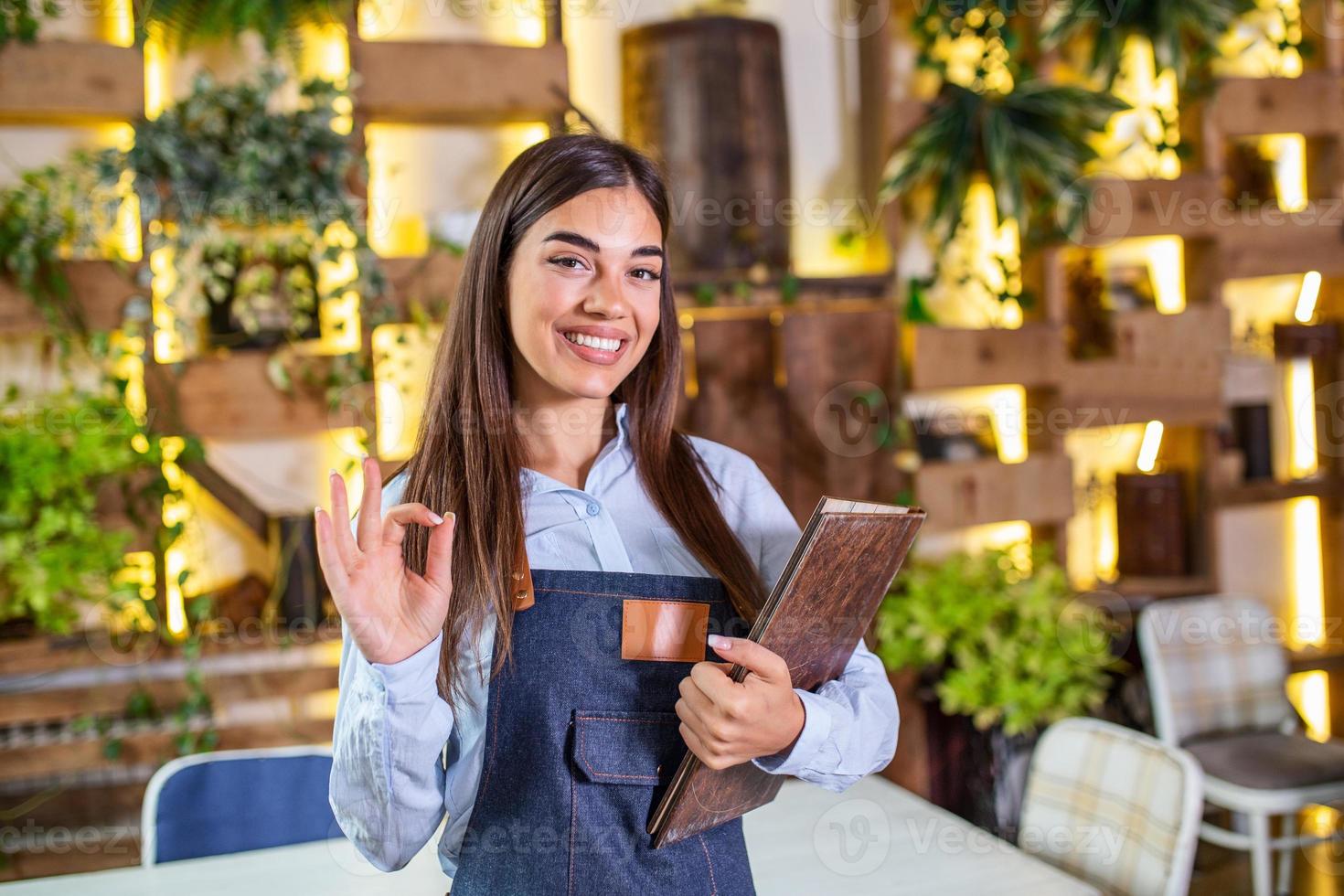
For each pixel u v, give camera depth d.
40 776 2.80
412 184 3.04
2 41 2.61
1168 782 1.68
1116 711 3.19
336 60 2.97
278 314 2.81
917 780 3.05
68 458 2.56
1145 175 3.45
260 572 2.95
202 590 2.89
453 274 2.88
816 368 3.11
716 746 0.94
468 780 1.09
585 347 1.05
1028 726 2.82
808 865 1.59
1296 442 3.59
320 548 0.95
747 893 1.11
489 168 3.08
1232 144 3.46
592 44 3.11
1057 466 3.26
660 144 2.96
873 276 3.14
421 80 2.85
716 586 1.13
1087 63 3.35
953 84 3.16
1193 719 2.85
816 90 3.26
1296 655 3.44
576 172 1.05
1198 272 3.38
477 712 1.08
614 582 1.09
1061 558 3.27
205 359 2.77
